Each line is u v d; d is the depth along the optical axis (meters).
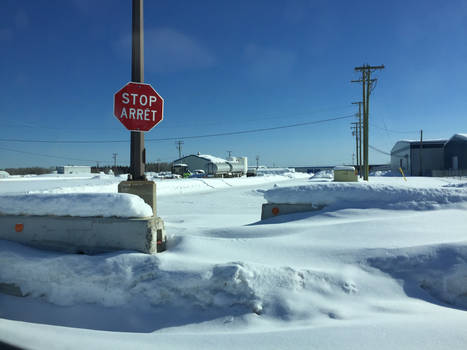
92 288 3.65
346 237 4.50
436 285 3.50
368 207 5.83
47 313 3.52
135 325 3.24
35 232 4.45
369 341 2.40
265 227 5.24
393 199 5.87
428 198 5.73
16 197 4.65
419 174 51.84
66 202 4.42
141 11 5.47
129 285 3.59
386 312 3.04
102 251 4.22
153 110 5.44
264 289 3.31
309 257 4.02
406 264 3.69
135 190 5.21
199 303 3.35
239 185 32.41
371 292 3.36
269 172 85.69
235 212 11.42
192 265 3.64
